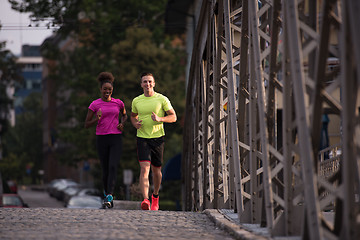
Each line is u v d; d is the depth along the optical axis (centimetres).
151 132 1842
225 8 1645
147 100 1839
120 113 1895
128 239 1075
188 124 3469
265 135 1131
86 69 7638
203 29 2412
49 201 9512
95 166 6756
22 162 18125
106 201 1803
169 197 6550
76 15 6750
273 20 1135
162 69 7319
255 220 1329
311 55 1046
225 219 1384
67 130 7681
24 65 9238
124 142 6019
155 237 1120
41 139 18662
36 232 1171
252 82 1311
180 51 7662
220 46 1912
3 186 8838
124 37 7500
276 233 1089
